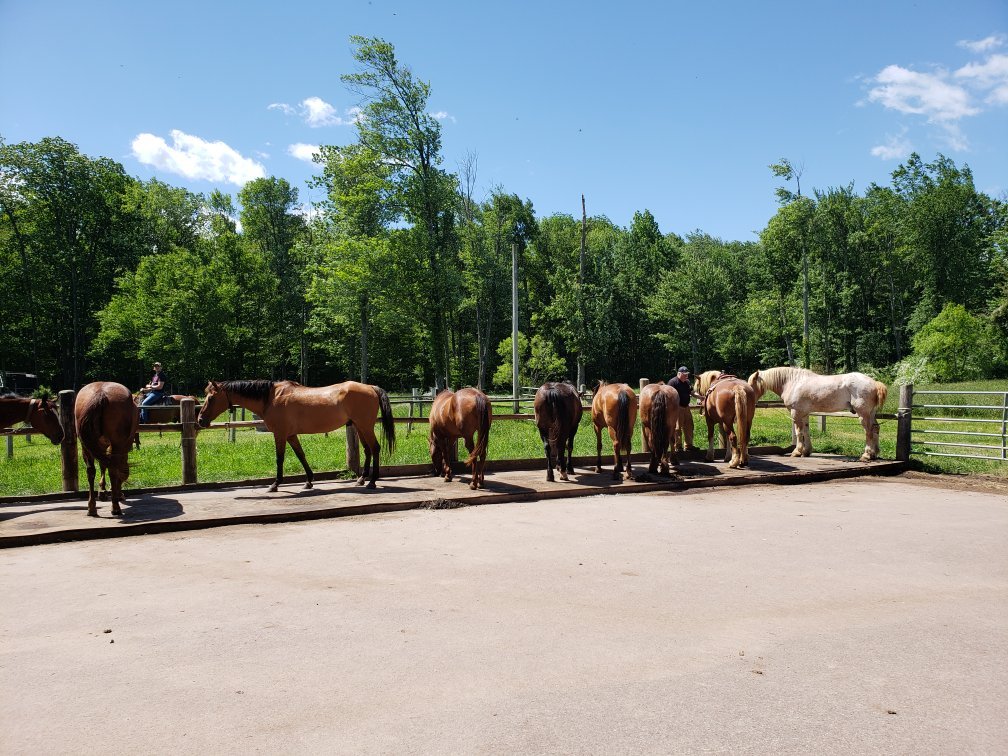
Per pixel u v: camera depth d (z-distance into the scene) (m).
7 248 46.25
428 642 4.61
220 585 5.87
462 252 44.19
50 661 4.28
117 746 3.30
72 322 49.44
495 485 10.77
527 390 40.75
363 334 38.03
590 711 3.64
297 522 8.56
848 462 13.51
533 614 5.18
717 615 5.18
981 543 7.56
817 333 52.09
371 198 35.38
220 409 10.18
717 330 53.56
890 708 3.71
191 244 55.47
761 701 3.78
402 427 20.08
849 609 5.34
